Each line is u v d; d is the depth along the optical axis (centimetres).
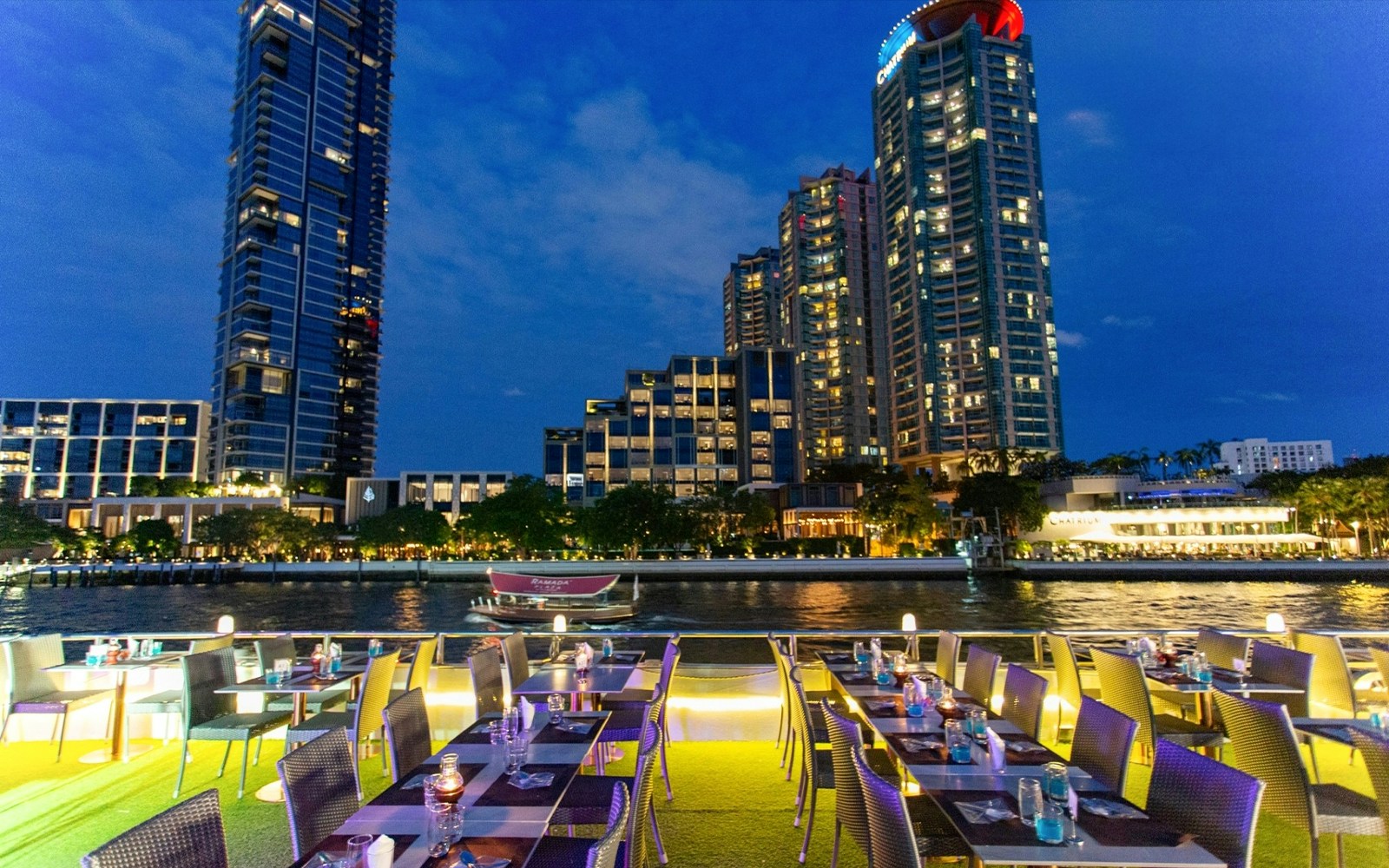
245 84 16025
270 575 9606
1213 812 328
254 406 14625
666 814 553
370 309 16725
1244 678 617
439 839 290
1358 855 471
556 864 338
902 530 9319
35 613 6469
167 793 608
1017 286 13212
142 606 6950
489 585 8600
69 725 779
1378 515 8331
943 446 13212
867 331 17012
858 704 541
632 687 720
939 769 389
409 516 9694
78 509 14638
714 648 4231
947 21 14538
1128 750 390
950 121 13850
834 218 17162
